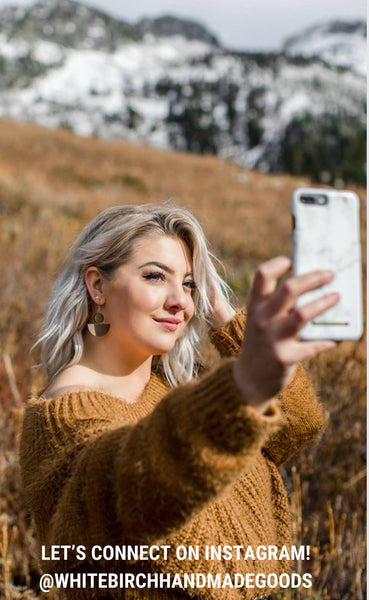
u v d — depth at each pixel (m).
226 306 1.83
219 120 170.62
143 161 32.16
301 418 1.75
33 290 4.95
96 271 1.51
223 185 27.30
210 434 0.97
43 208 12.06
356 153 93.12
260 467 1.65
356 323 1.01
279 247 12.01
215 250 1.88
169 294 1.49
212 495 0.99
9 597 2.26
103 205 14.77
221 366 0.99
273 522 1.67
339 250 1.03
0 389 3.32
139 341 1.48
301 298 0.99
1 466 2.72
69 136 36.72
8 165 24.31
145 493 1.02
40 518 1.28
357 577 2.44
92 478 1.13
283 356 0.88
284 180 30.41
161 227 1.51
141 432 1.07
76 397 1.35
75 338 1.54
